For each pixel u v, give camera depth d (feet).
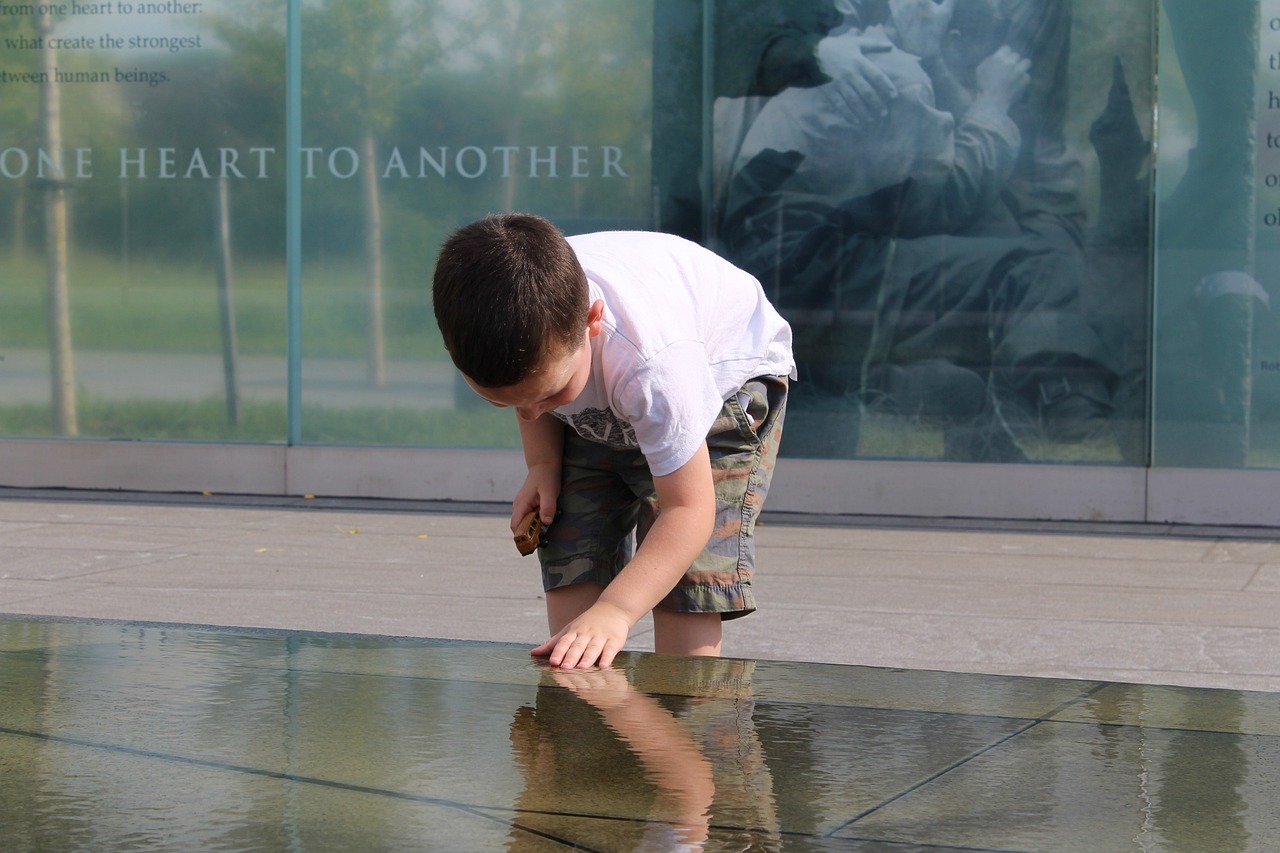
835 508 23.49
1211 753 4.25
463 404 24.70
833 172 23.45
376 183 24.70
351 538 21.03
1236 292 22.50
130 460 25.34
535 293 6.25
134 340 25.50
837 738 4.42
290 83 24.79
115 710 4.76
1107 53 22.67
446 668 5.64
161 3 25.04
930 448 23.43
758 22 23.50
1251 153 22.33
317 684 5.24
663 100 23.85
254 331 25.13
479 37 24.30
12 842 3.23
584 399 7.52
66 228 25.54
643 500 8.25
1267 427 22.53
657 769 3.99
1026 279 23.09
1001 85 22.94
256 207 25.02
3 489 25.52
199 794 3.66
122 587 16.49
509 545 20.61
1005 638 14.15
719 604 7.95
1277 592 17.15
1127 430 22.93
